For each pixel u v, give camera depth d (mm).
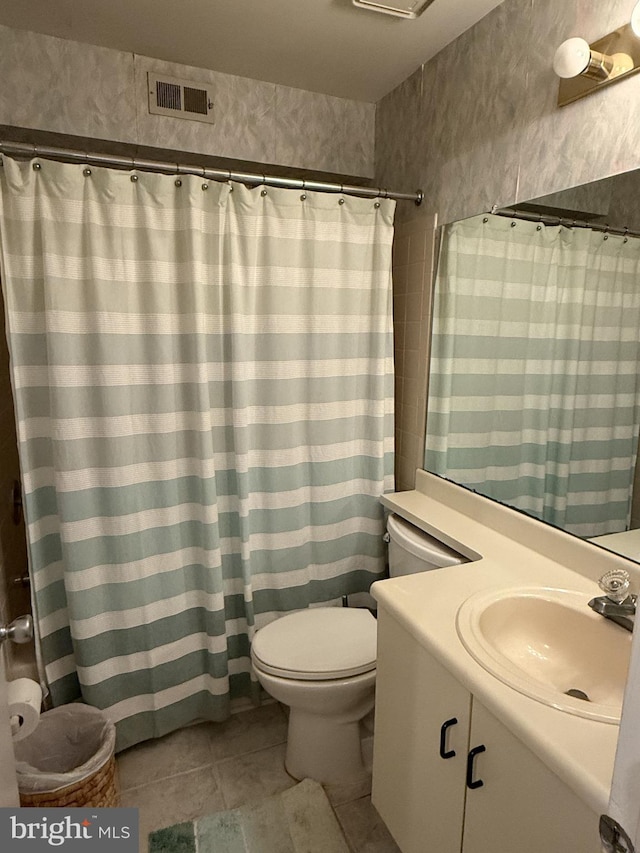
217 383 1671
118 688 1673
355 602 2055
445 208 1745
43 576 1580
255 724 1868
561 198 1312
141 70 1756
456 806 1021
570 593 1169
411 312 1952
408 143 1920
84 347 1479
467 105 1609
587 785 689
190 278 1533
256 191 1604
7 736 949
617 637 1033
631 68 1101
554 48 1295
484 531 1569
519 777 848
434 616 1098
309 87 1972
